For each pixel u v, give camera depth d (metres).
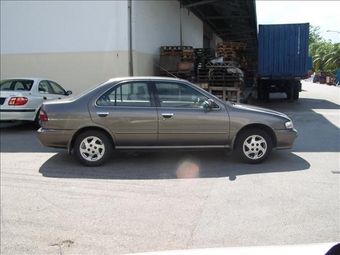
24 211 4.32
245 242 3.44
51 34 13.59
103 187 5.13
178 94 6.14
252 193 4.74
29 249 3.43
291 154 6.90
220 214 4.09
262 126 6.18
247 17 22.70
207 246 3.40
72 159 6.76
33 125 10.70
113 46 13.04
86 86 13.47
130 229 3.79
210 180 5.36
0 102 9.57
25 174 5.83
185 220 3.96
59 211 4.30
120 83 6.14
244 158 6.18
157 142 6.12
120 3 12.80
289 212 4.09
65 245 3.49
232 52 15.23
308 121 11.29
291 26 16.22
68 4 13.29
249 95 18.52
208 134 6.09
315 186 4.97
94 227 3.86
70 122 6.04
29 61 13.91
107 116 6.01
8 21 13.89
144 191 4.92
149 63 14.35
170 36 17.09
